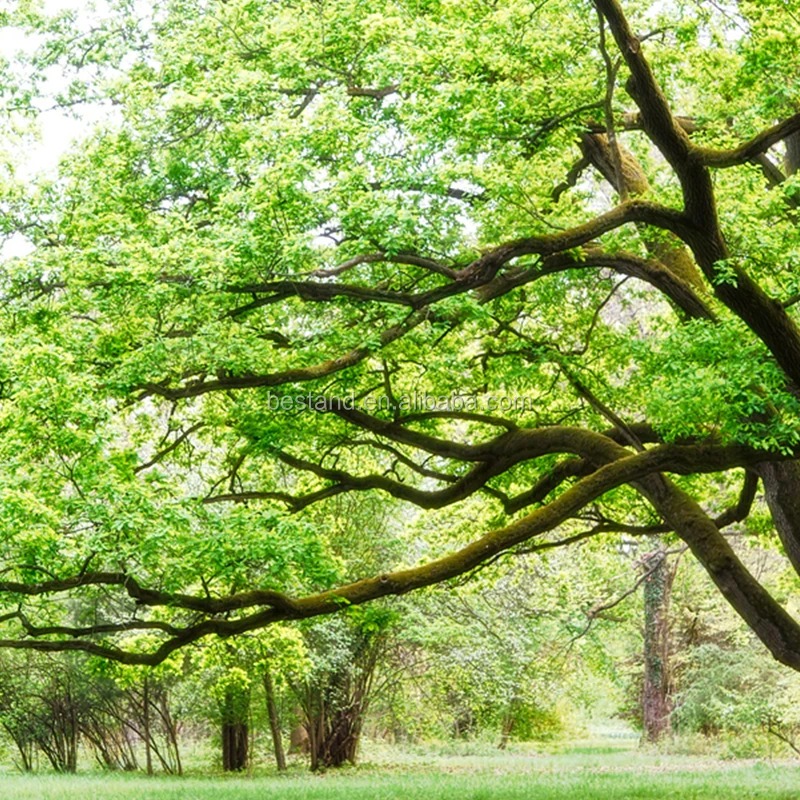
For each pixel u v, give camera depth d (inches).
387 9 546.9
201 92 521.3
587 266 585.9
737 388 468.8
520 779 890.1
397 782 889.5
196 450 775.7
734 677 1481.3
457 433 893.8
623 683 1795.0
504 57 508.1
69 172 554.3
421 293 510.0
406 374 694.5
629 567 1362.0
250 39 589.9
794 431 473.1
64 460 528.1
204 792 809.5
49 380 490.3
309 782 948.0
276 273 486.9
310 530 561.6
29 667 1289.4
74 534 522.9
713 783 796.0
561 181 631.8
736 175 553.6
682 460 543.2
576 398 735.7
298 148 494.9
